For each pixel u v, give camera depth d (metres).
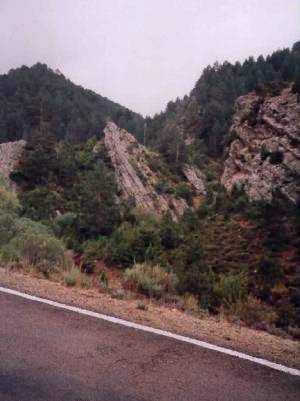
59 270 7.71
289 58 124.81
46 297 5.24
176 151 90.56
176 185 80.88
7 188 15.43
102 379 3.12
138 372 3.28
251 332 4.88
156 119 159.12
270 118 71.00
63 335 3.95
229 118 115.00
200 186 84.62
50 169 59.31
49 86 153.88
